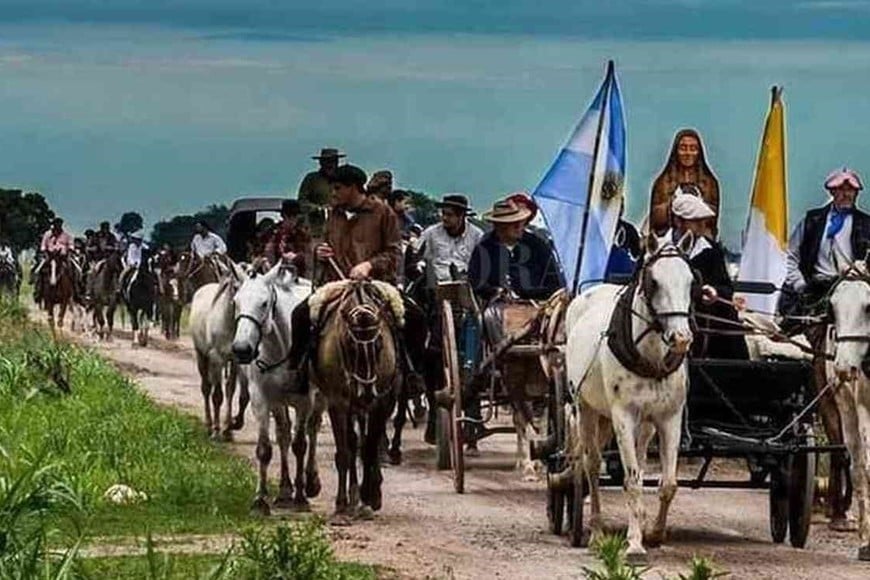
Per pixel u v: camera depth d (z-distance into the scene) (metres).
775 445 16.50
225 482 19.94
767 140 18.19
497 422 27.66
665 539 17.23
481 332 21.11
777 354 17.70
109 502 18.45
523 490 20.91
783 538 17.34
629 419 15.88
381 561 15.84
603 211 18.75
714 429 16.92
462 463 20.66
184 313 59.69
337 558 15.90
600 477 17.11
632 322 15.78
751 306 18.23
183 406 30.39
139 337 48.16
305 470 19.45
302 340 18.16
